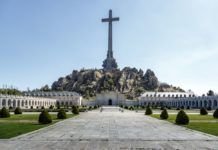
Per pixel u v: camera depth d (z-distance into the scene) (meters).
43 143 28.11
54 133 36.88
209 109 141.12
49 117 52.72
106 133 37.34
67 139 31.03
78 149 24.67
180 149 25.09
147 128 45.12
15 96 161.75
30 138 31.59
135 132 38.88
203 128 44.09
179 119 52.94
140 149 24.98
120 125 50.78
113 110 149.00
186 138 32.38
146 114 94.81
